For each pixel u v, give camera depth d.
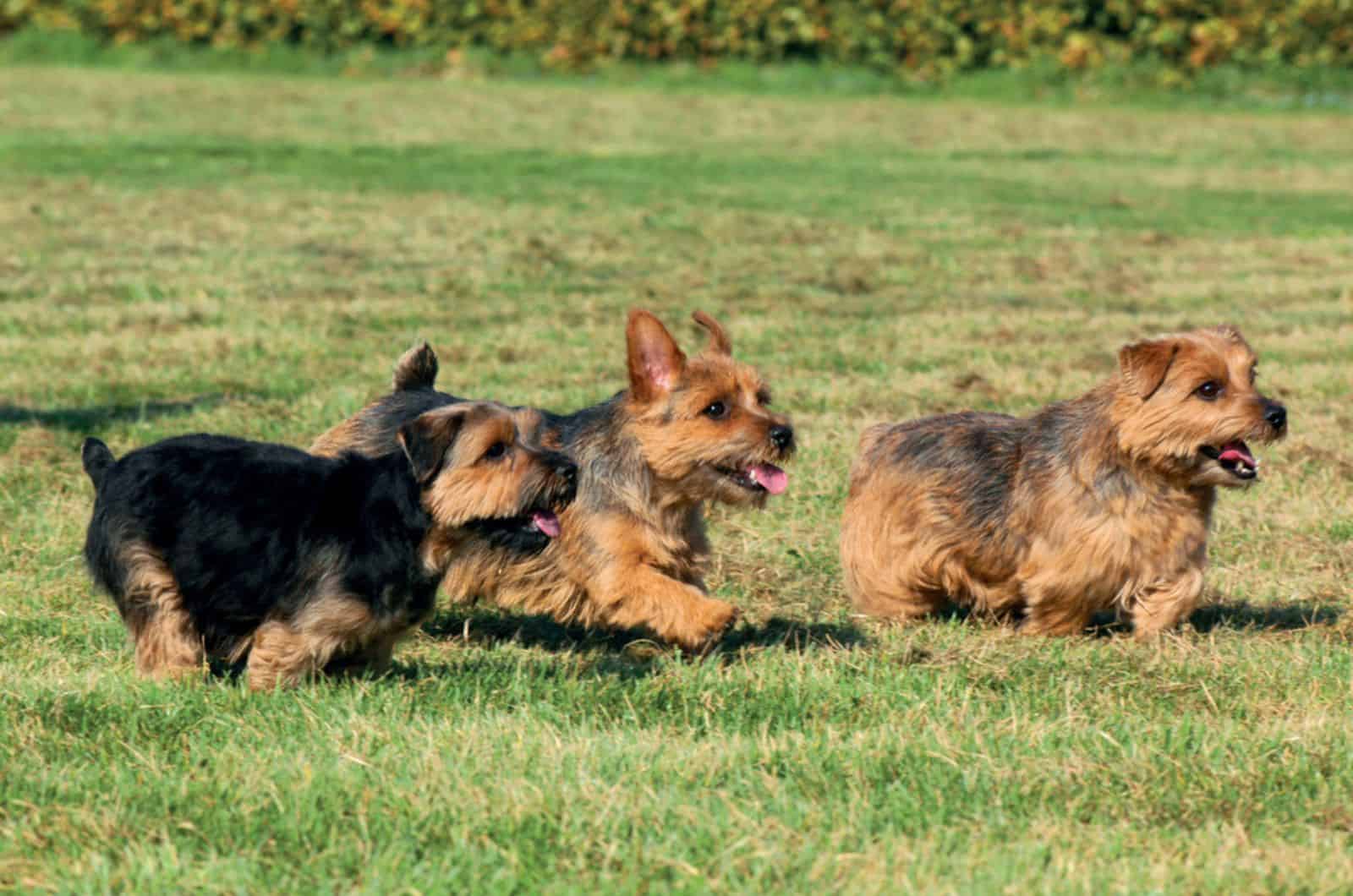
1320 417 13.60
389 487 7.18
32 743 6.48
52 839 5.55
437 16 44.97
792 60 43.84
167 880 5.25
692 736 6.75
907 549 8.92
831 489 11.39
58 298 17.86
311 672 7.33
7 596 8.84
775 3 43.44
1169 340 8.09
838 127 36.38
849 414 13.59
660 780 6.20
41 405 13.37
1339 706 7.28
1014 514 8.67
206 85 40.34
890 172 30.27
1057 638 8.66
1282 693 7.49
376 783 6.09
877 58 42.75
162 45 44.59
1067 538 8.41
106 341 15.88
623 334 16.62
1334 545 10.35
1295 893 5.26
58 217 23.06
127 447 12.02
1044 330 17.23
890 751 6.53
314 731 6.65
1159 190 28.50
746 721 7.03
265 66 44.00
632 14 43.94
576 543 8.27
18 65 43.16
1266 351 16.19
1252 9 41.62
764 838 5.66
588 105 38.94
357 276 19.59
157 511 7.38
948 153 32.97
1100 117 38.22
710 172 29.72
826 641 8.70
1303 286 19.95
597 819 5.75
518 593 8.50
